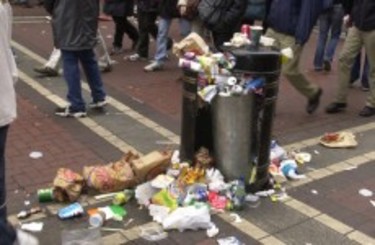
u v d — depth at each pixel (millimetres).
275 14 6598
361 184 5316
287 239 4332
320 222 4594
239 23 7383
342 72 7262
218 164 4922
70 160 5551
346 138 6246
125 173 4859
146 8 9438
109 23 13391
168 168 4965
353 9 7066
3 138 3764
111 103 7312
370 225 4598
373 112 7281
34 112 6824
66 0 6293
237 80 4668
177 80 8562
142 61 9734
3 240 3488
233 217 4570
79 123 6539
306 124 6883
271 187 5062
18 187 4965
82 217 4508
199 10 7383
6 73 3645
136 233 4320
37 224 4379
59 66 8391
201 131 5000
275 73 4660
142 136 6250
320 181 5328
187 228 4359
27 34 11797
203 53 4898
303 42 6570
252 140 4816
